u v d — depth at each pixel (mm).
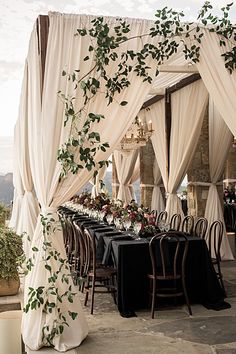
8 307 3936
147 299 4773
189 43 4078
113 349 3590
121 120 3895
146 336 3889
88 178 3842
